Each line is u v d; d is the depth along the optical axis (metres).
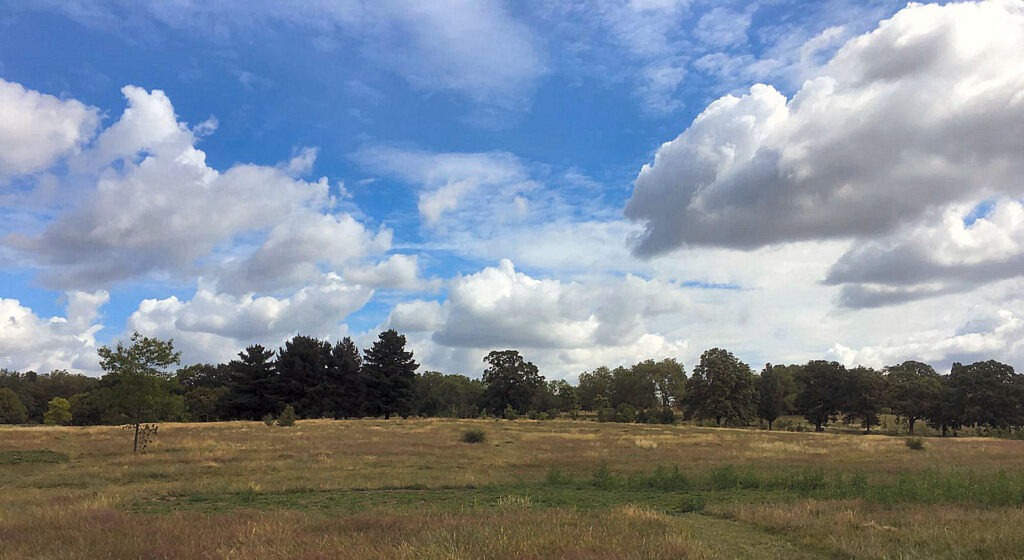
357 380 99.69
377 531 9.98
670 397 138.38
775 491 17.56
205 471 20.77
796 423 110.62
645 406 137.12
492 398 112.88
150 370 28.09
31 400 110.88
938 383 97.62
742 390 93.62
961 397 91.31
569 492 17.27
